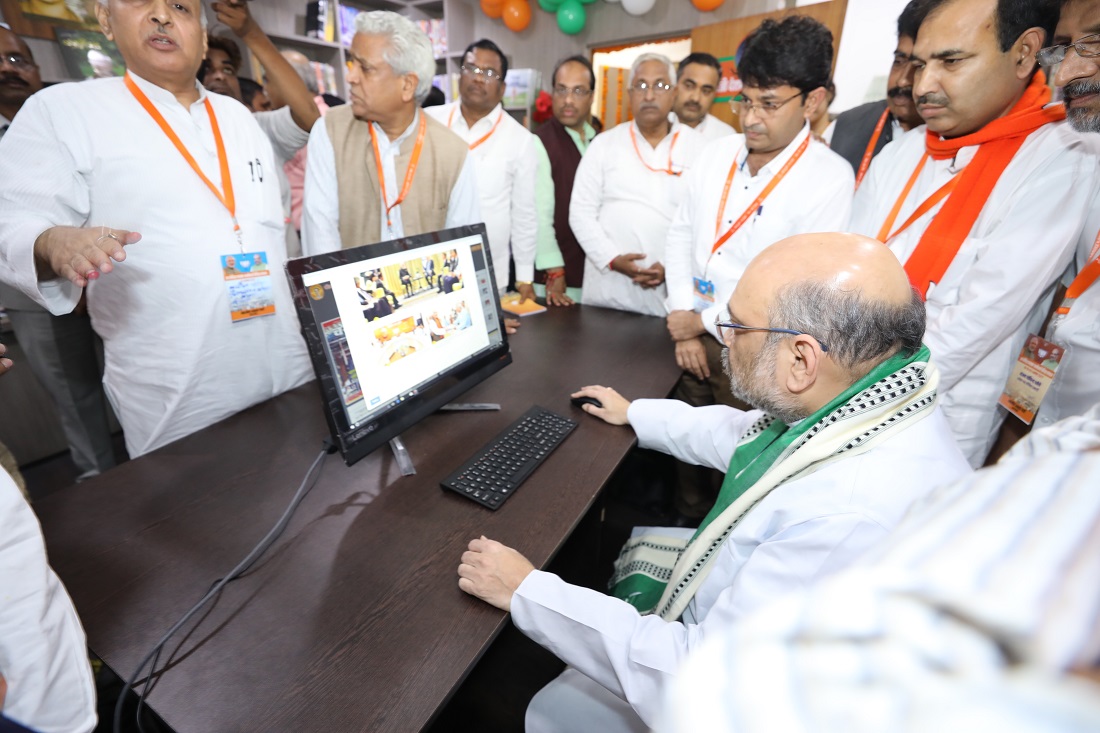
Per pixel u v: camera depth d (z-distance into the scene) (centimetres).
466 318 123
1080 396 108
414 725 60
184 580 78
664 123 223
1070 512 18
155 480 100
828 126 223
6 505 48
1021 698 12
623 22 428
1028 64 111
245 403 149
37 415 234
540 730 87
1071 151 109
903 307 72
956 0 112
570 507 97
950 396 133
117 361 138
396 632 71
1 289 184
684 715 16
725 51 378
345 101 391
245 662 66
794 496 74
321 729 59
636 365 159
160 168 126
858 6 326
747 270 82
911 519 22
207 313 135
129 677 63
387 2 426
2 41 174
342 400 91
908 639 15
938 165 134
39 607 50
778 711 15
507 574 78
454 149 175
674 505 210
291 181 260
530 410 127
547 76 472
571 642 74
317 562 82
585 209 225
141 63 120
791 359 76
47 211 114
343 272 91
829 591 18
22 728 50
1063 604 14
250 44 164
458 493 98
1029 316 129
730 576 80
